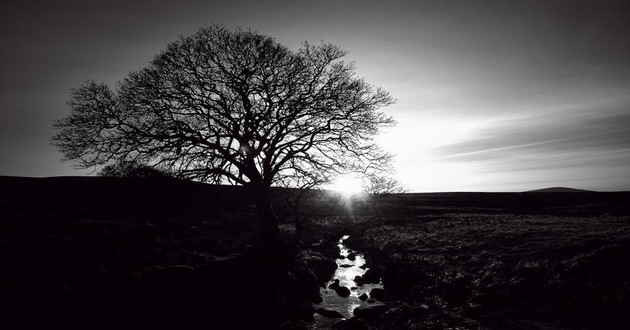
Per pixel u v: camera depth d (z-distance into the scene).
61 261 17.64
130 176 17.62
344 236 35.81
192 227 29.62
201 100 17.70
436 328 10.80
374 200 18.86
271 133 19.06
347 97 19.00
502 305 12.45
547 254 17.41
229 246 23.95
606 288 12.31
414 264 17.69
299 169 18.09
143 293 13.03
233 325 11.40
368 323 12.25
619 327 10.15
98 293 13.18
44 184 60.47
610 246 15.71
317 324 12.29
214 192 18.62
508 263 16.81
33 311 11.52
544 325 10.66
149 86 17.61
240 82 17.95
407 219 21.86
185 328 10.94
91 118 17.44
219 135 17.72
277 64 18.83
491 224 32.41
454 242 24.11
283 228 30.27
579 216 40.66
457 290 14.19
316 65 19.41
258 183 18.11
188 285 13.87
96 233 24.16
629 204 50.44
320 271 19.70
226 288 14.09
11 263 16.73
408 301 14.02
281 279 16.06
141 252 21.09
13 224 27.78
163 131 17.25
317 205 19.58
